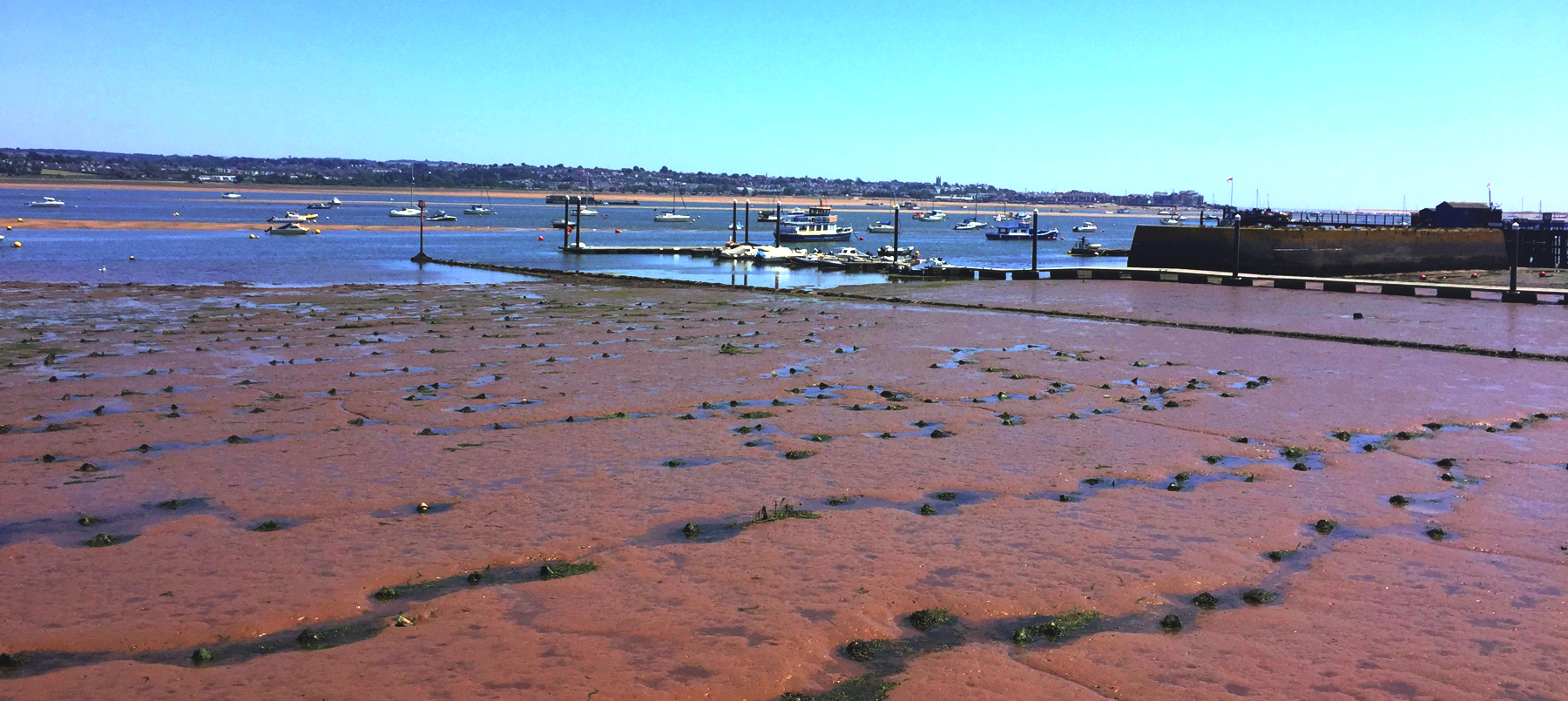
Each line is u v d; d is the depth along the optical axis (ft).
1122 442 58.49
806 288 187.52
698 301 152.76
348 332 109.50
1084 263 322.75
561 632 31.86
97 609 33.53
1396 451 57.31
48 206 651.66
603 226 597.11
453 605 33.86
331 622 32.96
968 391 75.15
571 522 43.16
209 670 29.19
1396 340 107.76
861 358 92.32
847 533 41.60
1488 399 73.77
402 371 82.89
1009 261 334.44
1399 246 277.64
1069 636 32.17
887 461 53.88
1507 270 288.92
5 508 44.70
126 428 60.34
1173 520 43.73
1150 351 98.73
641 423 63.05
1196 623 33.09
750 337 107.45
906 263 251.19
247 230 439.63
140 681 28.45
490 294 161.38
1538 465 54.03
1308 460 55.52
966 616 33.65
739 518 44.01
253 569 37.24
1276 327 124.36
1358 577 36.99
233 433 59.62
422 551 39.34
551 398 71.46
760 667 29.58
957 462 53.78
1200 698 27.94
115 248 295.07
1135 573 37.35
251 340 100.83
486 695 27.78
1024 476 51.03
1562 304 154.51
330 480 49.39
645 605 34.04
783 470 51.85
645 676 29.04
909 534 41.57
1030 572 37.37
